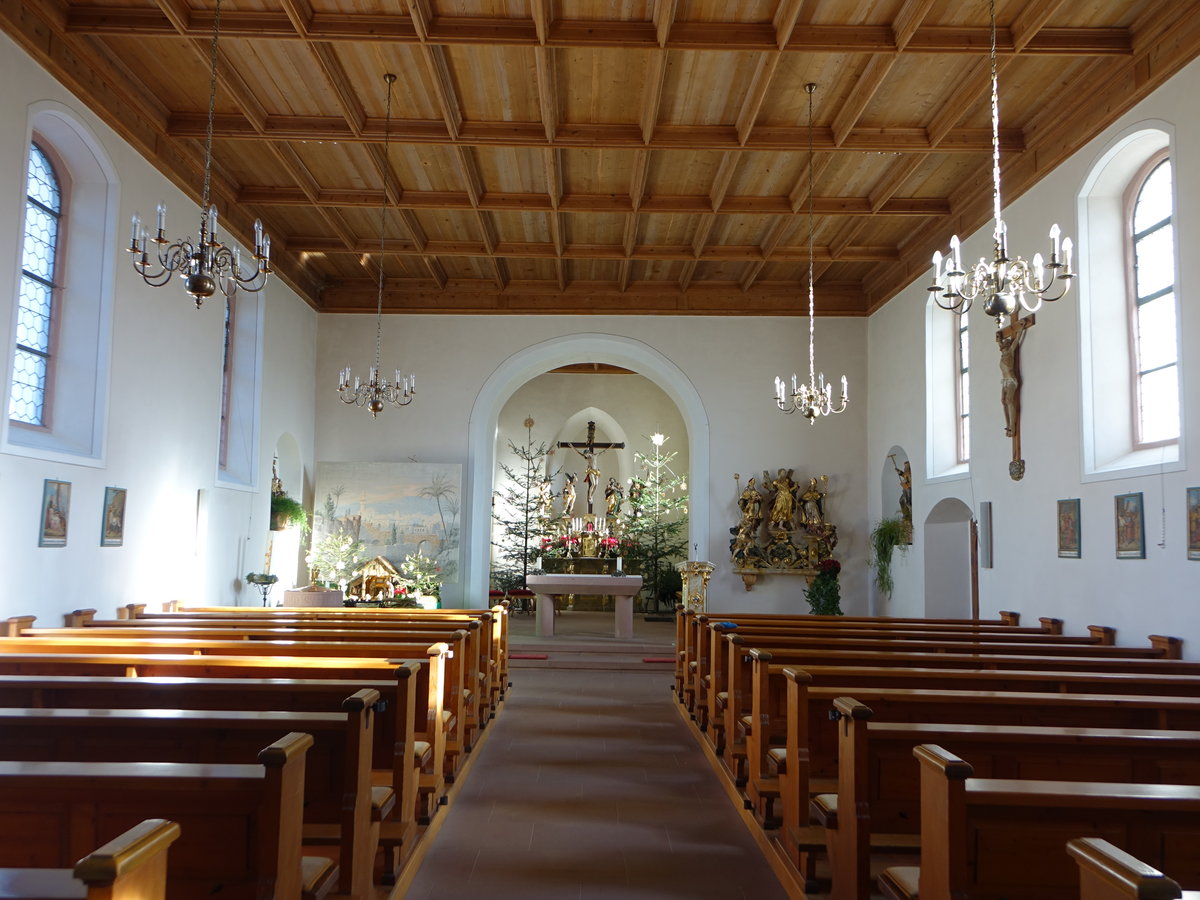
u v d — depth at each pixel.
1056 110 10.62
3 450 8.14
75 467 9.29
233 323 14.68
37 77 8.59
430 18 8.87
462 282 18.28
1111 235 10.30
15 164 8.29
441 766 6.54
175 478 11.66
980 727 4.28
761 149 11.34
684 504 24.34
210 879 3.19
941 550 15.02
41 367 9.55
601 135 11.26
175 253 7.55
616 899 5.21
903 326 16.16
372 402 13.30
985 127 11.24
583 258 16.19
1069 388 10.49
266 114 11.09
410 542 17.34
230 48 9.60
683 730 9.80
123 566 10.35
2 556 8.17
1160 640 8.59
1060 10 8.76
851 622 11.44
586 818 6.68
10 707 5.20
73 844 3.25
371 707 4.36
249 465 14.63
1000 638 9.45
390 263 17.27
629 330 18.20
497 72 10.09
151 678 5.32
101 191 10.02
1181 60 8.55
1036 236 11.41
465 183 12.88
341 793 4.38
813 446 18.02
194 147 11.76
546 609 17.47
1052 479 10.88
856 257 15.95
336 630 8.50
